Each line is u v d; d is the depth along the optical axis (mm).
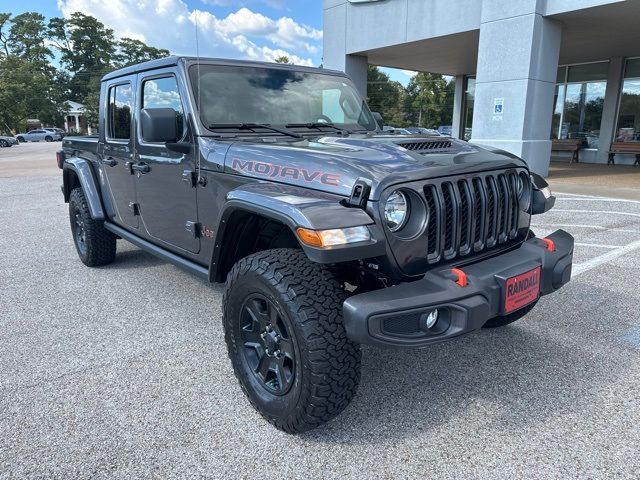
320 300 2234
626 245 5871
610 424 2535
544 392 2838
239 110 3396
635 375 3012
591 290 4430
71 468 2227
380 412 2660
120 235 4547
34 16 80625
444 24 12375
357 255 2131
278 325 2414
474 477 2174
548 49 10891
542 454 2316
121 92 4211
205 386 2928
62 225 7723
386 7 13617
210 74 3428
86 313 4047
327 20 15297
